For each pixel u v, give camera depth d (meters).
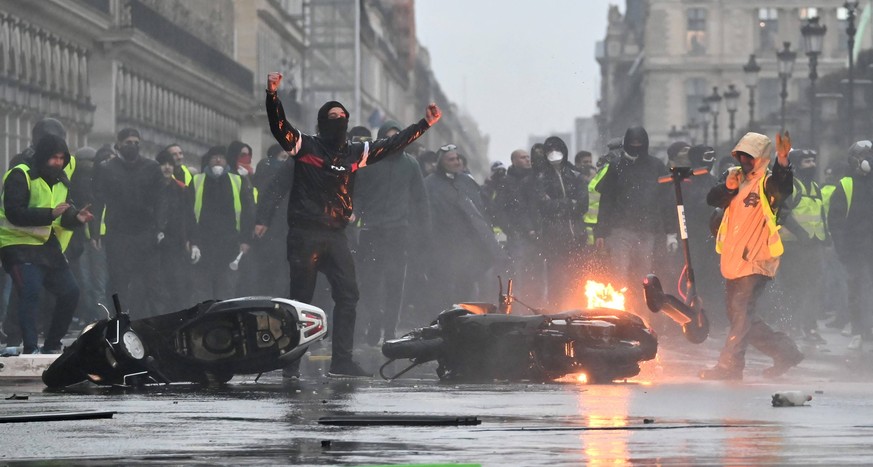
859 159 44.06
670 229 37.41
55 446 14.83
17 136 83.62
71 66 93.44
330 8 177.62
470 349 25.61
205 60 121.69
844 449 14.40
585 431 16.14
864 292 44.03
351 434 15.83
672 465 13.12
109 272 45.34
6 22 81.12
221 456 13.93
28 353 31.84
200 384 24.12
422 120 26.83
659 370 29.89
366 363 32.94
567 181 45.41
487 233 46.78
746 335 28.30
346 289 26.97
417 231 41.97
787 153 28.19
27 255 31.72
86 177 42.44
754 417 18.05
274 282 43.06
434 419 17.02
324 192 26.64
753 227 28.34
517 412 18.84
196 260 45.81
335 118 26.48
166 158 45.62
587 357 25.05
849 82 85.31
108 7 96.06
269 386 24.05
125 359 23.22
